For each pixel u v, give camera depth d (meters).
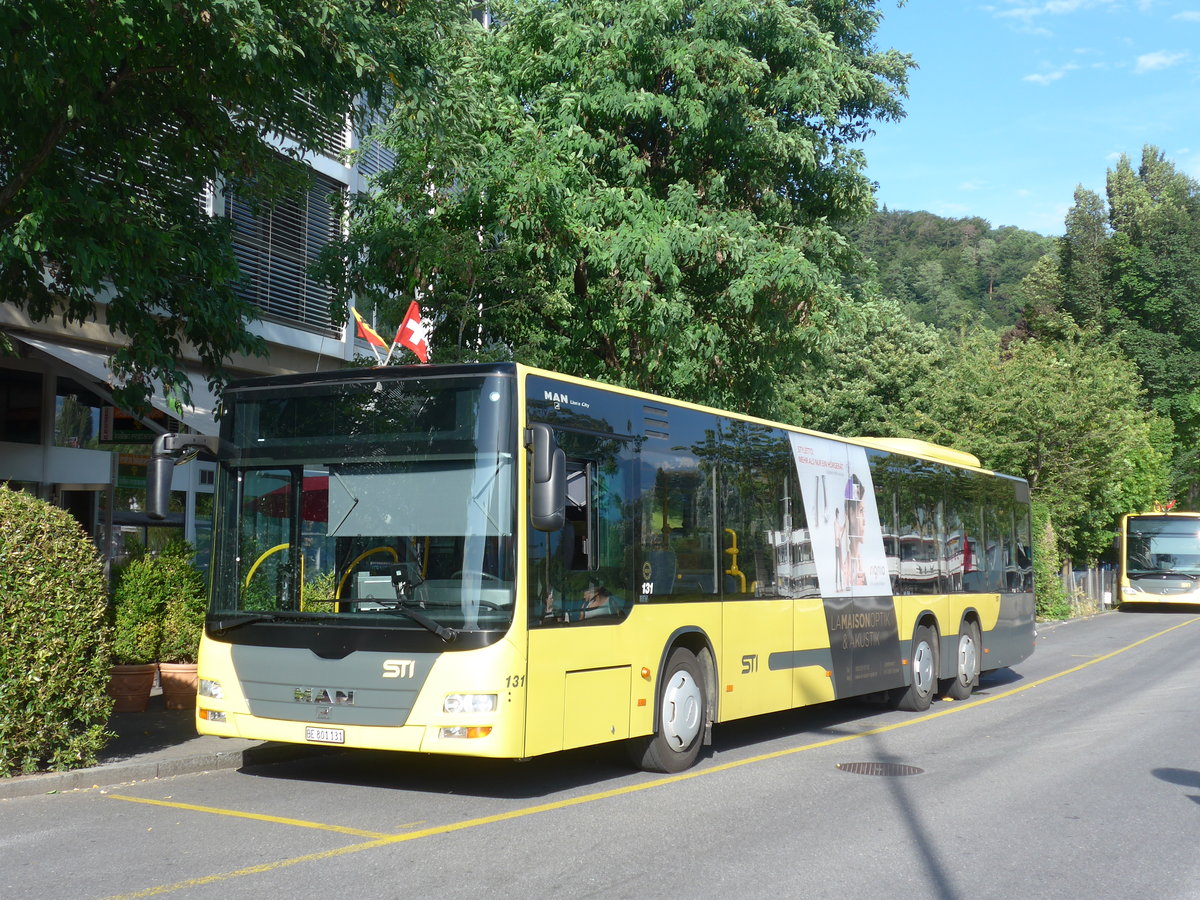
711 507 11.12
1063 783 10.18
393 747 8.48
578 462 9.33
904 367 46.19
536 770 10.49
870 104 21.42
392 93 12.37
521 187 16.06
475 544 8.52
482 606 8.42
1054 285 66.06
